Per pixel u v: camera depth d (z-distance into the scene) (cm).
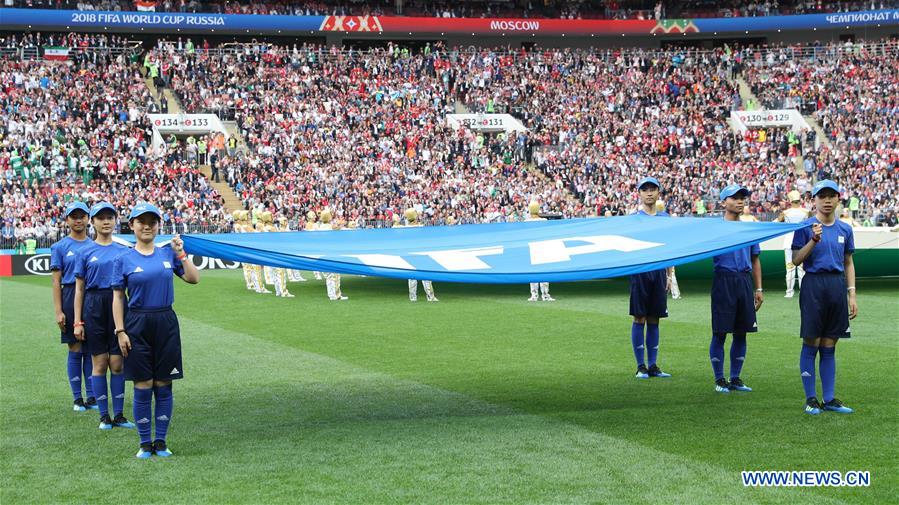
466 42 5100
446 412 881
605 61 4678
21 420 879
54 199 3153
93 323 848
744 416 843
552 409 888
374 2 4931
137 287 734
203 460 726
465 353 1234
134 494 641
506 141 3975
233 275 2730
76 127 3628
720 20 4931
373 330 1467
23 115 3616
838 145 3953
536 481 654
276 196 3469
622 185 3675
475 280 826
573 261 870
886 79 4309
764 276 2002
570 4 5106
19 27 4400
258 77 4266
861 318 1498
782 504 600
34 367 1173
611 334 1385
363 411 892
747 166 3822
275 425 841
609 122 4228
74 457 742
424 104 4325
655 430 798
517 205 3559
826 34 5062
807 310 848
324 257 848
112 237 912
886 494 618
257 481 666
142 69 4306
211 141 3766
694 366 1110
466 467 692
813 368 856
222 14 4550
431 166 3812
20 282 2603
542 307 1744
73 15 4316
